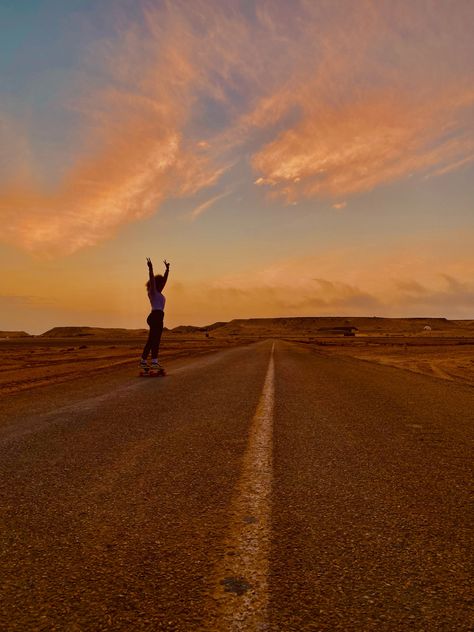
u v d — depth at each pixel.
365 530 2.04
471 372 13.82
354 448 3.69
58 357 22.11
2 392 7.73
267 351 26.53
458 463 3.26
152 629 1.29
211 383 8.62
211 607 1.40
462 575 1.62
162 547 1.85
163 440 3.94
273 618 1.34
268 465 3.16
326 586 1.53
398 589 1.51
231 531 2.01
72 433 4.23
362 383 8.95
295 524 2.10
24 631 1.29
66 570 1.66
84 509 2.31
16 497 2.50
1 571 1.65
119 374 10.92
